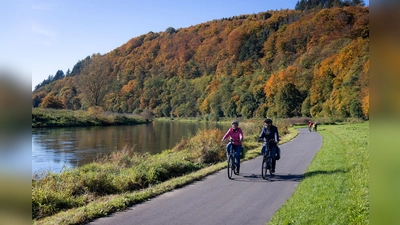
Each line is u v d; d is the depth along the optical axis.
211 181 10.72
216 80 113.69
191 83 121.56
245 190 9.25
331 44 94.38
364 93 50.06
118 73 136.00
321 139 28.11
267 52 118.00
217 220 6.67
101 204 7.73
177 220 6.73
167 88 123.31
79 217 6.80
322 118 63.84
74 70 98.81
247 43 124.69
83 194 9.78
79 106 82.75
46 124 48.81
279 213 6.81
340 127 45.47
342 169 10.86
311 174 10.79
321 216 6.30
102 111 64.19
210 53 135.88
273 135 11.49
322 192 8.09
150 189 9.45
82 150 26.14
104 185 10.35
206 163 16.08
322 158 14.35
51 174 10.96
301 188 8.91
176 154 18.98
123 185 10.85
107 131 46.75
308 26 112.25
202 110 107.69
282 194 8.65
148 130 51.16
